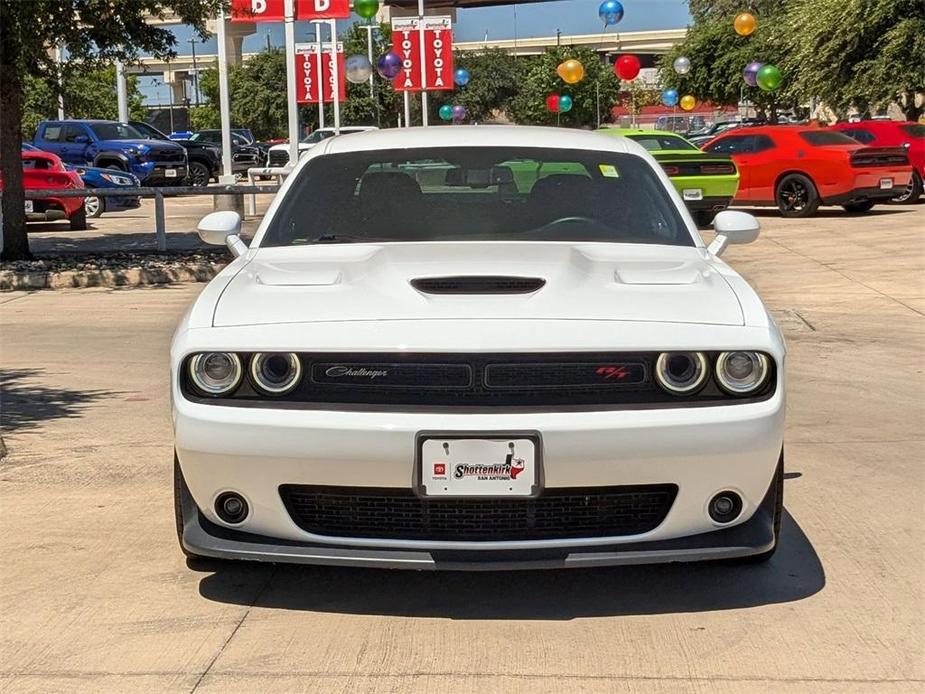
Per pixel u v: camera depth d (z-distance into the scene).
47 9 12.90
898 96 28.41
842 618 3.81
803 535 4.62
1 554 4.41
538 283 3.94
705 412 3.54
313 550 3.62
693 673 3.42
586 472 3.49
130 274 12.90
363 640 3.67
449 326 3.59
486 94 63.28
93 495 5.15
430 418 3.48
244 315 3.75
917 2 27.28
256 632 3.72
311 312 3.73
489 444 3.46
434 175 4.94
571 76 32.31
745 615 3.85
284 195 4.96
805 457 5.78
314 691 3.32
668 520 3.62
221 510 3.70
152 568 4.27
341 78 30.16
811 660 3.51
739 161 20.52
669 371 3.57
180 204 27.69
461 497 3.49
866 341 9.02
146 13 15.22
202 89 75.38
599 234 4.68
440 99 62.03
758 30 45.69
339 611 3.90
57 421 6.54
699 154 17.73
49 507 4.98
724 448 3.54
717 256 4.73
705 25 51.25
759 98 45.75
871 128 22.56
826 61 29.27
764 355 3.62
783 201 20.09
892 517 4.84
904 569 4.25
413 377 3.55
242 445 3.54
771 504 3.89
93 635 3.70
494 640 3.66
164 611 3.89
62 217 19.70
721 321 3.70
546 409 3.51
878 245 15.38
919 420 6.54
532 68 64.12
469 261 4.17
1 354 8.62
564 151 5.11
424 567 3.56
